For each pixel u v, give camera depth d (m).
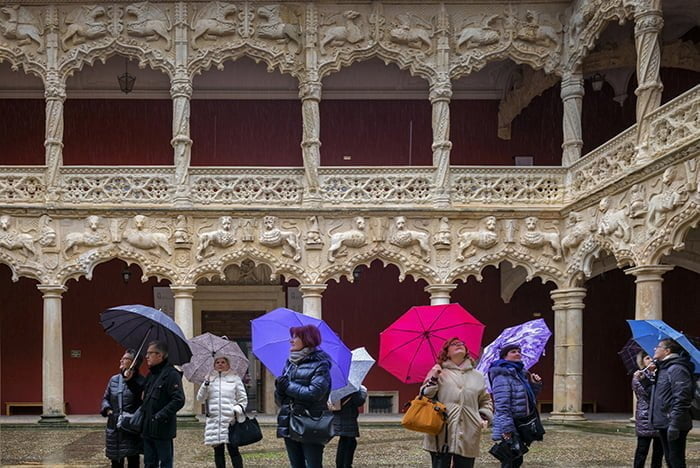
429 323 8.20
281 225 19.08
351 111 22.77
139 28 19.20
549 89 22.95
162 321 8.34
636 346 10.22
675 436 8.44
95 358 22.23
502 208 19.11
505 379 7.85
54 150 19.03
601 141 22.44
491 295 22.72
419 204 19.19
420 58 19.44
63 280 18.89
